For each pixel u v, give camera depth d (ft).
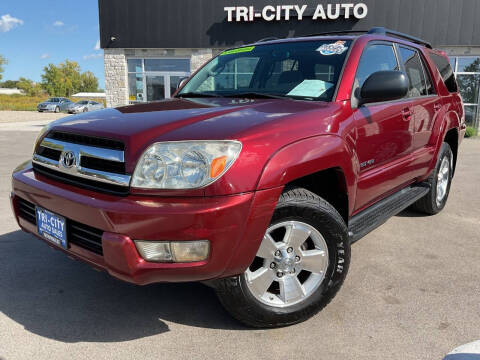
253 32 50.01
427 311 8.32
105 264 6.58
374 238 12.44
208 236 6.17
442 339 7.39
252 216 6.44
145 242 6.24
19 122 65.51
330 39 10.41
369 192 9.52
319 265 7.79
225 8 49.47
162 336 7.52
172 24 51.13
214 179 6.22
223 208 6.17
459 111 14.82
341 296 8.91
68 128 7.70
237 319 7.54
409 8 47.03
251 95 9.52
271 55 10.69
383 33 11.27
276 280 7.52
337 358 6.88
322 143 7.41
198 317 8.16
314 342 7.32
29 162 9.07
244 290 7.06
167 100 9.72
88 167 7.07
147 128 6.81
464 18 46.57
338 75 9.04
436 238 12.49
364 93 8.52
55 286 9.34
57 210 7.21
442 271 10.18
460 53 48.11
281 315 7.52
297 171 6.90
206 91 10.85
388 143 9.96
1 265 10.32
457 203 16.49
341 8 47.83
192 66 52.39
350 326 7.80
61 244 7.42
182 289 9.30
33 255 10.96
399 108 10.41
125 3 51.37
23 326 7.74
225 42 50.75
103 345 7.23
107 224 6.35
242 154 6.41
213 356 6.95
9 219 13.83
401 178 11.12
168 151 6.35
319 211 7.39
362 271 10.15
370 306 8.51
